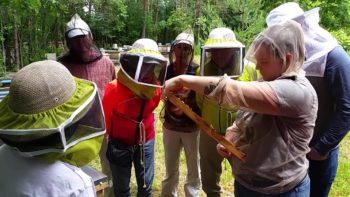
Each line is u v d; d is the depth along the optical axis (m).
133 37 22.55
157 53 2.32
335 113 2.04
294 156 1.63
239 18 9.83
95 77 2.91
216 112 2.48
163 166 4.25
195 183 3.18
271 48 1.54
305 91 1.54
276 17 2.27
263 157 1.65
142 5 22.91
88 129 1.19
